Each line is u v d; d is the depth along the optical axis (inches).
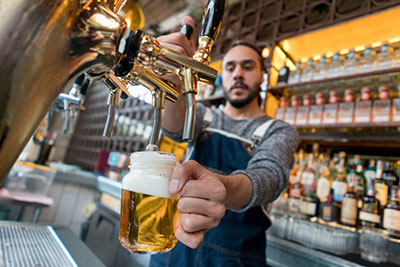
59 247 24.6
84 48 11.6
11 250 21.2
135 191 15.2
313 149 66.4
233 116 51.5
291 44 77.8
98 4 12.5
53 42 10.2
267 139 38.7
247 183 22.6
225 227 36.6
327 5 72.7
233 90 48.6
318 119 64.1
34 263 19.6
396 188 48.9
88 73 15.3
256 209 38.5
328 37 70.9
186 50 20.4
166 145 81.7
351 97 60.8
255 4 91.5
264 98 73.6
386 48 60.1
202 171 15.6
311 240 49.3
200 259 35.2
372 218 49.6
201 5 142.4
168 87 17.2
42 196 77.2
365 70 60.5
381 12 58.2
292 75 72.7
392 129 54.7
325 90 68.8
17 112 9.8
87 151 172.9
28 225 30.0
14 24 9.3
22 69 9.5
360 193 57.4
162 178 15.4
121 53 13.3
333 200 57.3
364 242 45.3
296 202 60.2
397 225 45.6
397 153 58.6
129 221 15.2
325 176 62.5
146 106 130.4
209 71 15.4
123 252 66.1
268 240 50.8
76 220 106.6
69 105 25.9
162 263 37.3
